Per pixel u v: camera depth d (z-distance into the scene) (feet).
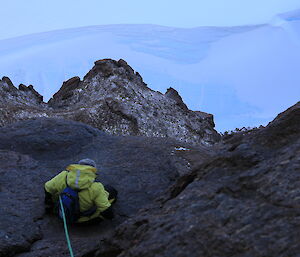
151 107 99.55
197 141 95.14
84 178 14.90
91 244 13.76
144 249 8.41
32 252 13.64
